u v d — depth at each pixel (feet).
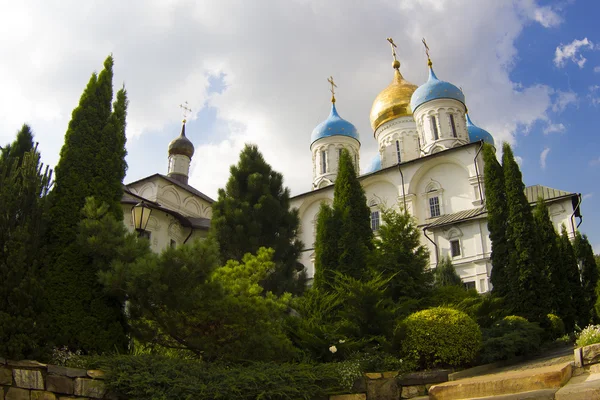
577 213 91.86
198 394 23.90
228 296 28.94
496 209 51.34
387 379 30.40
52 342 27.14
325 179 143.23
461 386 24.06
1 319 24.27
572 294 64.28
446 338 32.50
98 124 36.47
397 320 34.71
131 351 31.99
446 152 105.19
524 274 46.73
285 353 31.83
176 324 29.37
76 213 32.35
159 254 29.86
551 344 41.63
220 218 51.67
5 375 23.18
